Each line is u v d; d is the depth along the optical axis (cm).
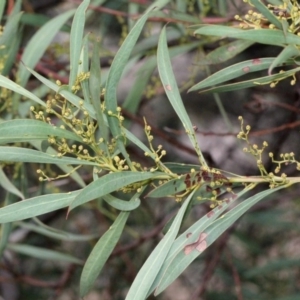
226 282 145
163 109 140
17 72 96
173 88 71
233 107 137
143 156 122
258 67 71
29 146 88
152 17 98
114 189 66
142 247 154
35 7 129
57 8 131
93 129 67
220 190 70
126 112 102
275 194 143
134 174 67
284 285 149
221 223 67
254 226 158
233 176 70
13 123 66
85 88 68
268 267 135
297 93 115
